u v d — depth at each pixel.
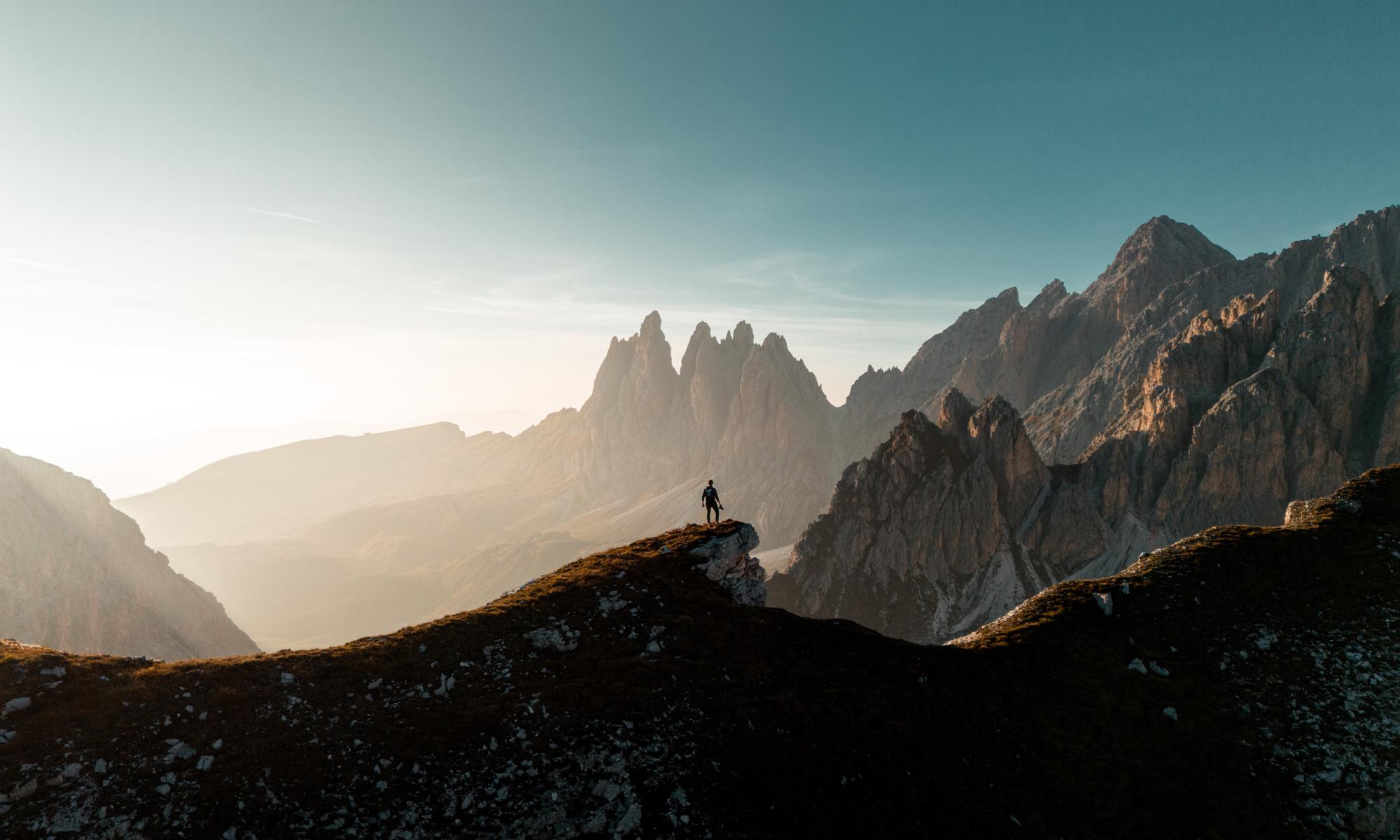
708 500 52.56
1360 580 45.81
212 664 30.62
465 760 26.53
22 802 21.95
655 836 24.55
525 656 33.81
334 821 22.95
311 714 27.78
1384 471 58.84
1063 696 35.53
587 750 27.73
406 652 33.06
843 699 33.47
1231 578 46.91
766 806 26.88
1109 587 46.28
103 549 139.50
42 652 29.75
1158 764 31.95
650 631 37.47
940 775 29.73
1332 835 29.42
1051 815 28.61
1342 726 34.88
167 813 22.20
